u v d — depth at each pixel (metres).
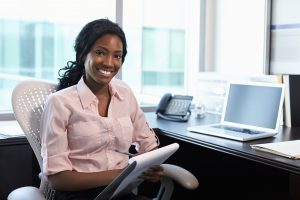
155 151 1.34
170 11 3.16
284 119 2.22
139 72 3.01
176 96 2.47
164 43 3.16
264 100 1.94
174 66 3.21
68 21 2.64
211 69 3.11
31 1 2.64
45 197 1.41
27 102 1.59
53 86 1.69
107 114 1.60
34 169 2.00
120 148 1.60
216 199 2.47
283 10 2.65
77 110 1.49
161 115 2.42
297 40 2.57
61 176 1.40
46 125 1.45
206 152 2.38
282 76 2.21
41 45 2.82
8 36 2.84
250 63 2.81
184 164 2.37
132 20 2.85
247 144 1.71
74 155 1.51
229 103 2.10
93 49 1.52
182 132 1.97
